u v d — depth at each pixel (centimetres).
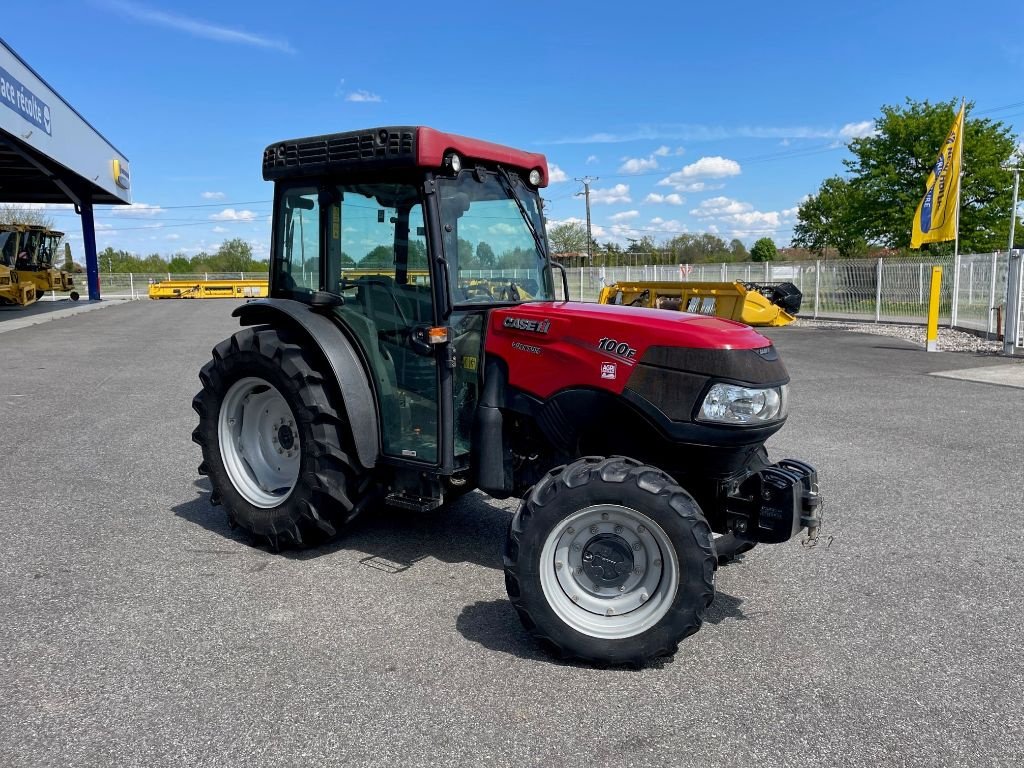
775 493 333
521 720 277
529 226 425
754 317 1664
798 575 412
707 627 354
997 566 424
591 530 322
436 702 287
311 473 404
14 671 305
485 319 389
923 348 1439
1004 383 1022
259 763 251
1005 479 585
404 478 406
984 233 3048
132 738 263
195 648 325
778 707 288
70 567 410
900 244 3095
